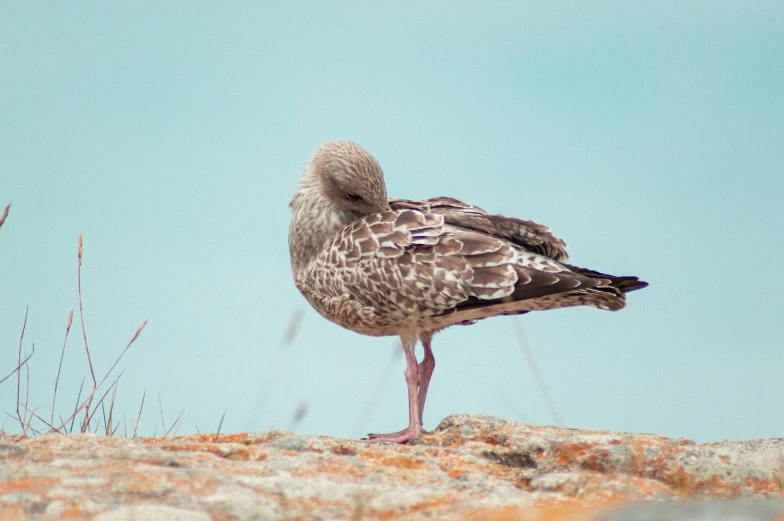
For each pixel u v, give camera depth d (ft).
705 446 37.76
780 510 23.93
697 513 24.11
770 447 37.99
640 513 24.50
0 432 36.65
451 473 34.40
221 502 26.91
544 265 50.98
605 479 32.48
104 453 31.83
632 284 51.85
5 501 25.84
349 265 54.70
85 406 42.29
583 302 52.01
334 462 34.04
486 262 51.55
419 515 27.32
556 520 25.26
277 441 39.42
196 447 35.29
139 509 24.56
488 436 40.98
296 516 26.66
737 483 34.73
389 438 49.88
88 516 24.77
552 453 37.37
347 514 27.37
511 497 29.94
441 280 52.01
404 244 52.90
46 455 31.48
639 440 37.55
